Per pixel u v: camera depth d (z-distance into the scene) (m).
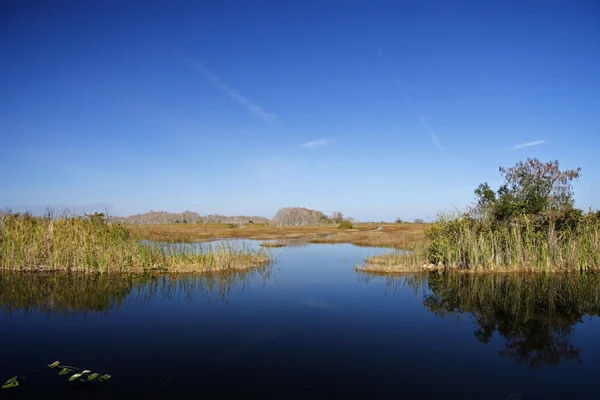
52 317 12.99
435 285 17.91
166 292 16.61
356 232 63.97
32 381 8.24
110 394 7.68
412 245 32.19
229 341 10.70
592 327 11.91
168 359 9.45
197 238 48.03
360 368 8.93
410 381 8.27
